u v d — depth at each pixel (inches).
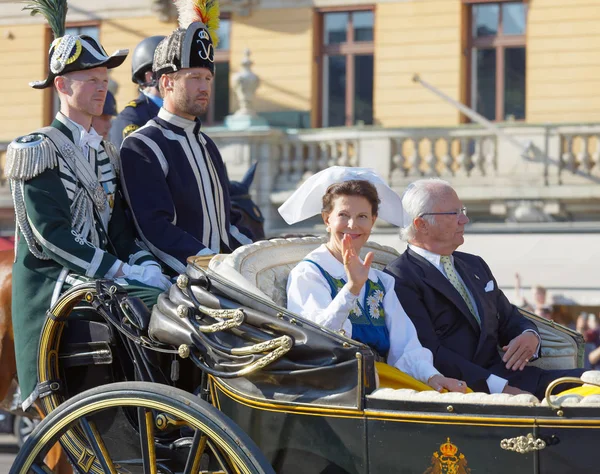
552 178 2743.6
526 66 2903.5
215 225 750.5
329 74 3058.6
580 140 2736.2
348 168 653.3
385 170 2810.0
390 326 642.2
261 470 522.6
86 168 700.7
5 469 1283.2
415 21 2962.6
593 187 2694.4
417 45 2960.1
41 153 670.5
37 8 753.6
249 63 2928.2
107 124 967.0
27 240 669.3
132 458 609.6
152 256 708.0
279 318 547.8
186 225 737.0
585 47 2847.0
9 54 3228.3
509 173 2768.2
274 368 546.6
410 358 625.6
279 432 544.4
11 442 1593.3
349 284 571.5
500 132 2657.5
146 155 721.0
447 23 2938.0
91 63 701.3
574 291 1545.3
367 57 3024.1
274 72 3065.9
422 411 511.5
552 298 1553.9
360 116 3031.5
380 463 518.6
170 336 582.2
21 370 671.1
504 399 501.0
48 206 665.0
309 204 651.5
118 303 611.5
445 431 506.9
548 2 2881.4
